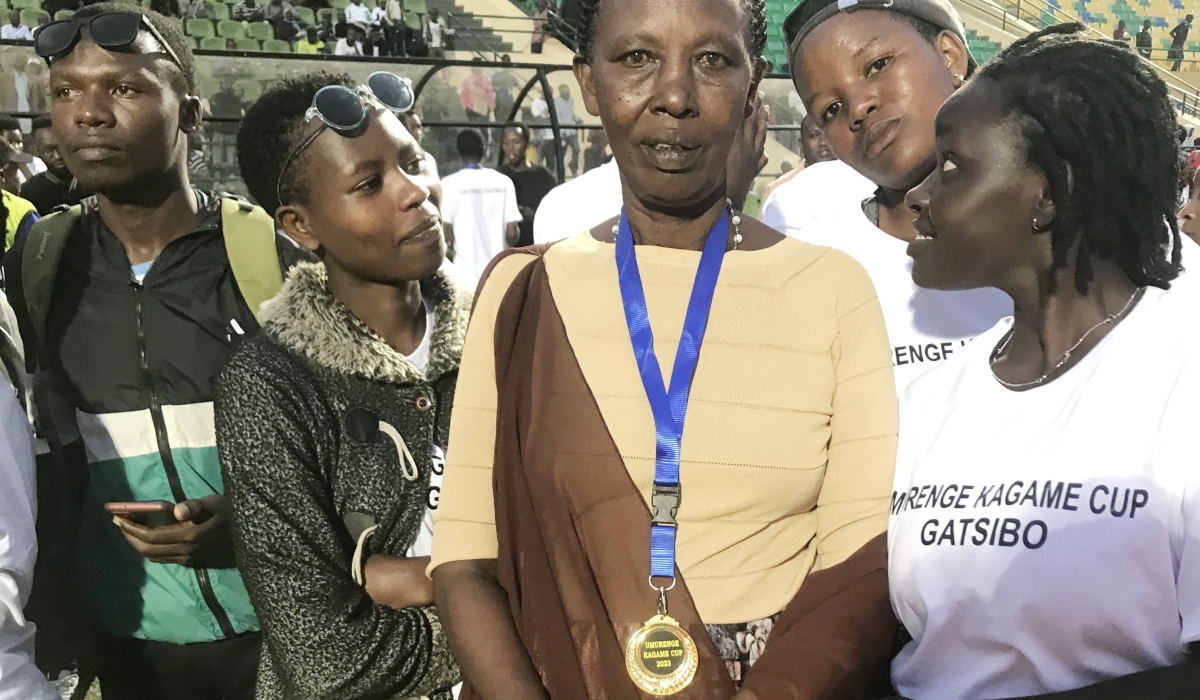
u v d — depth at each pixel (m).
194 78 2.15
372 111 1.69
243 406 1.57
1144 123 1.11
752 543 1.23
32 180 4.39
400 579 1.55
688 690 1.18
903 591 1.22
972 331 1.75
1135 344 1.11
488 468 1.32
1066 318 1.17
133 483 1.96
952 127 1.21
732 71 1.24
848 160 1.85
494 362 1.31
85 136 1.94
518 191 7.27
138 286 2.01
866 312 1.31
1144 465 1.06
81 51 1.94
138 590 1.94
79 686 2.08
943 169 1.23
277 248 2.05
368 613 1.52
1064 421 1.12
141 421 1.97
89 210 2.09
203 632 1.93
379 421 1.62
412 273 1.66
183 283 2.02
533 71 7.79
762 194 7.40
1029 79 1.15
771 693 1.16
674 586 1.19
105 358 1.98
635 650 1.18
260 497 1.54
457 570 1.28
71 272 2.03
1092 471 1.08
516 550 1.25
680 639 1.18
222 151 6.59
